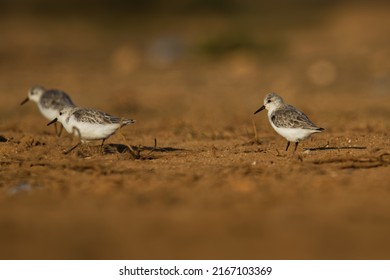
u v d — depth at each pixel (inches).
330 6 2913.4
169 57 1662.2
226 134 708.0
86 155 569.3
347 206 396.2
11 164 535.2
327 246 332.5
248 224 364.2
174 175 485.1
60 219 380.8
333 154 547.2
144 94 1155.9
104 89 1224.2
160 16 2689.5
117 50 1802.4
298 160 523.2
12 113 963.3
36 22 2431.1
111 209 398.9
